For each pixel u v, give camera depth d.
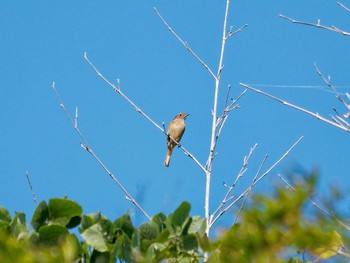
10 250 3.66
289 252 3.60
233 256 3.58
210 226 9.97
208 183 11.63
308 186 3.51
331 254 4.05
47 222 6.53
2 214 6.71
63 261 3.74
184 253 5.93
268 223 3.52
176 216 6.05
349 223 3.65
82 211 6.57
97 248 6.05
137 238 5.93
